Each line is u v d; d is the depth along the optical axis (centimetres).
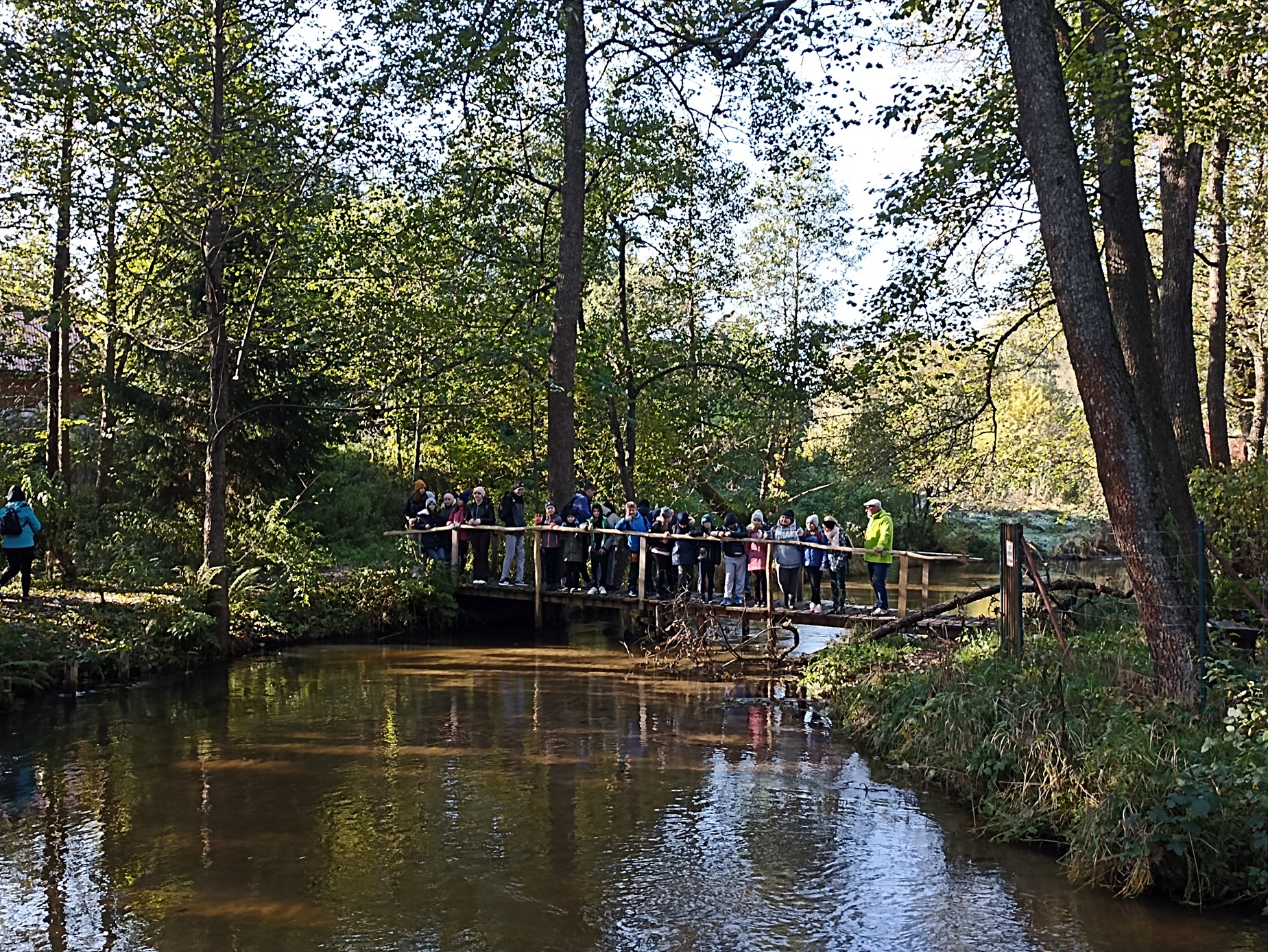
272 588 1775
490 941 621
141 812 855
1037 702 880
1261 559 1200
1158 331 1438
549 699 1316
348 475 2750
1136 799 704
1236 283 2231
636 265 2864
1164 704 804
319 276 1573
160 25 1420
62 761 1006
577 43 1953
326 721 1184
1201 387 2708
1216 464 1745
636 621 1825
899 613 1448
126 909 664
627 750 1066
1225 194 1795
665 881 715
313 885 704
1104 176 1105
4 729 1131
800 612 1504
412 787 929
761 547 1575
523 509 1955
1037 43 870
